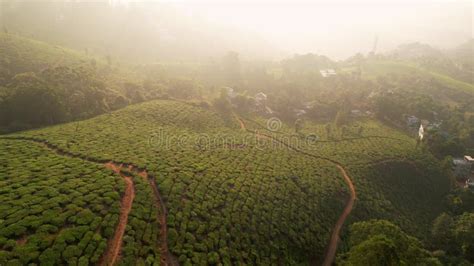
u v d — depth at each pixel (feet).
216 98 392.68
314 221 194.59
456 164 297.12
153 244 130.31
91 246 116.98
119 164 185.37
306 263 168.86
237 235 157.99
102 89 338.54
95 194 145.38
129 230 130.82
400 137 342.85
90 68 397.60
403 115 400.47
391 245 125.08
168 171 185.57
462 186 283.59
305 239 178.60
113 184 157.79
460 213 247.91
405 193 256.52
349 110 411.34
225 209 170.30
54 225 121.29
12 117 245.04
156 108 318.24
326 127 348.18
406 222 226.17
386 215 224.12
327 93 484.74
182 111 327.88
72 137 216.13
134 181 166.61
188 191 171.22
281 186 211.41
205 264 132.57
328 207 210.79
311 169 247.29
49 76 310.65
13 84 280.10
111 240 124.88
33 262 104.47
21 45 407.23
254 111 405.18
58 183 150.41
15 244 108.27
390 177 264.31
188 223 149.38
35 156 181.06
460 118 399.24
